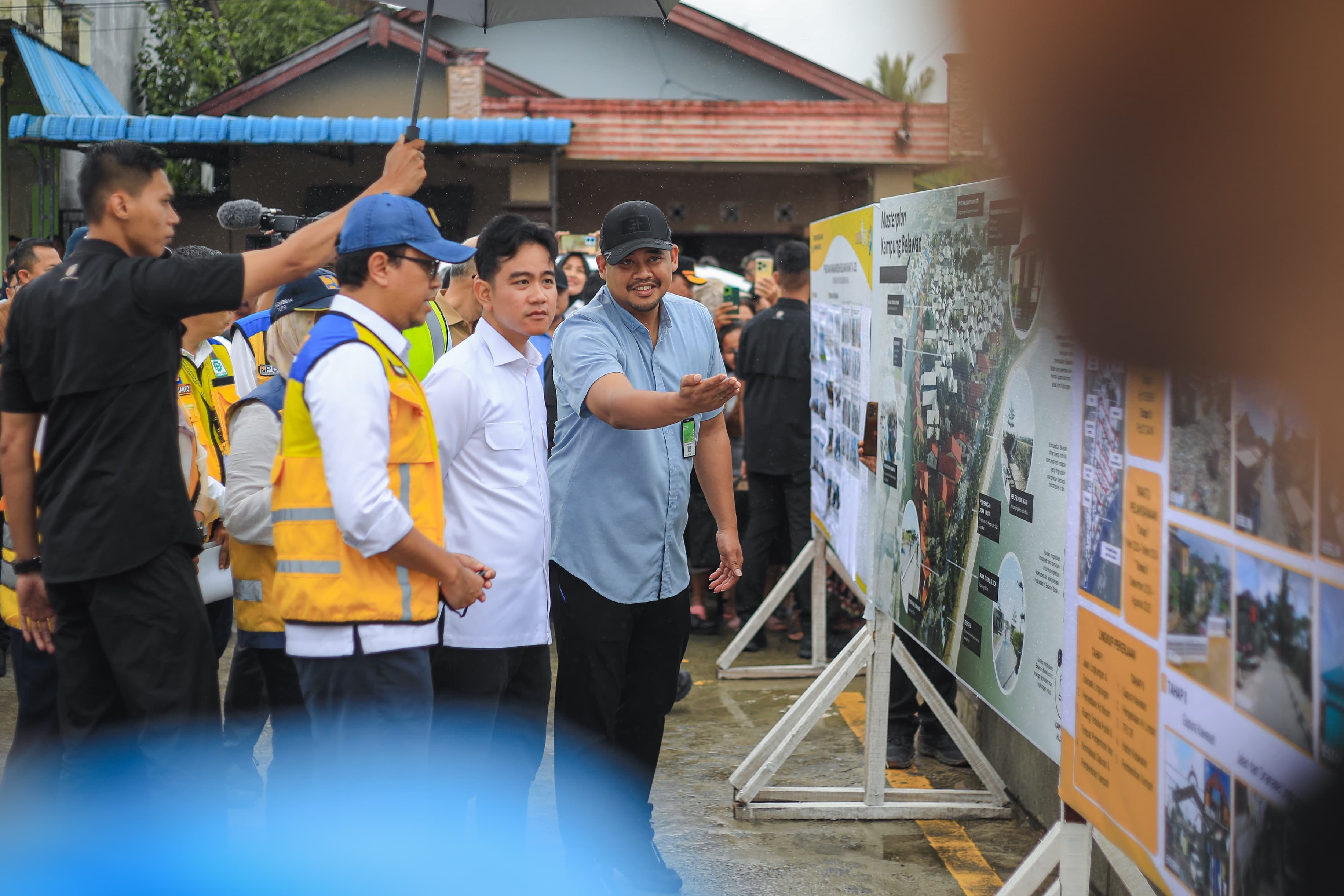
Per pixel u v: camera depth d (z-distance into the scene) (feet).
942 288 11.03
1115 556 6.80
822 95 63.36
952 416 10.78
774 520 20.47
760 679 18.89
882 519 12.85
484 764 10.01
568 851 10.50
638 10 14.11
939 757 14.73
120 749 9.78
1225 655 5.47
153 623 9.29
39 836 9.62
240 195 53.31
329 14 67.46
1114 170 1.49
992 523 9.79
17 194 47.26
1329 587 4.55
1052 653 8.57
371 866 8.45
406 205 8.52
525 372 9.98
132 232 9.36
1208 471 5.63
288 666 11.08
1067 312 1.64
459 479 9.68
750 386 20.17
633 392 9.46
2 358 9.56
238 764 12.73
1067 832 7.72
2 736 14.90
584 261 20.77
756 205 55.93
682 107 48.37
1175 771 6.02
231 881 9.34
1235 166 1.44
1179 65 1.42
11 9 46.88
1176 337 1.58
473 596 8.71
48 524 9.25
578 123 48.29
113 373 9.04
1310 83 1.38
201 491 12.27
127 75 61.82
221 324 13.07
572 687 10.52
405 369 8.51
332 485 7.95
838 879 11.07
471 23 14.25
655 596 10.61
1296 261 1.47
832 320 16.06
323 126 44.96
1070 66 1.48
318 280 11.48
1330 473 1.61
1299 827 4.77
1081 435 7.27
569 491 10.50
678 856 11.68
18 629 10.85
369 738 8.36
